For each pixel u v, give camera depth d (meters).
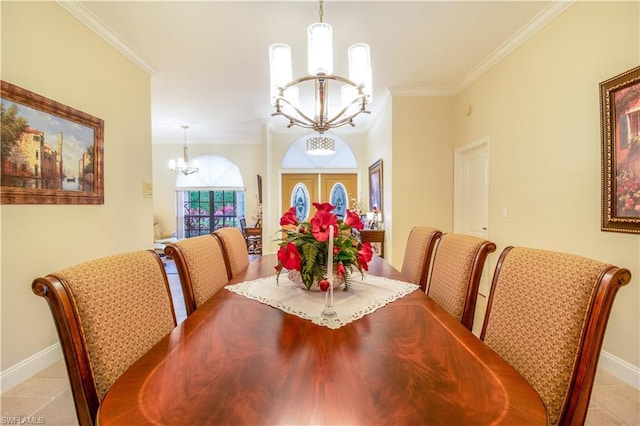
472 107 3.58
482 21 2.49
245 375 0.79
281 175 6.42
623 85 1.83
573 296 0.88
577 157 2.19
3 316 1.80
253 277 1.80
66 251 2.17
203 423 0.62
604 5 1.98
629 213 1.82
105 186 2.56
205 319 1.16
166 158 7.23
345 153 6.51
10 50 1.81
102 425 0.62
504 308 1.10
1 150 1.74
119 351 0.95
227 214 7.38
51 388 1.86
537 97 2.56
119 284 1.01
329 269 1.21
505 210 3.00
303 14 2.38
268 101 4.36
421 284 1.92
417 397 0.70
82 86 2.32
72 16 2.22
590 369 0.81
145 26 2.51
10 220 1.82
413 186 4.04
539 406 0.67
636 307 1.82
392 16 2.41
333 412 0.65
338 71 3.31
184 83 3.70
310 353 0.90
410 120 4.02
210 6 2.27
